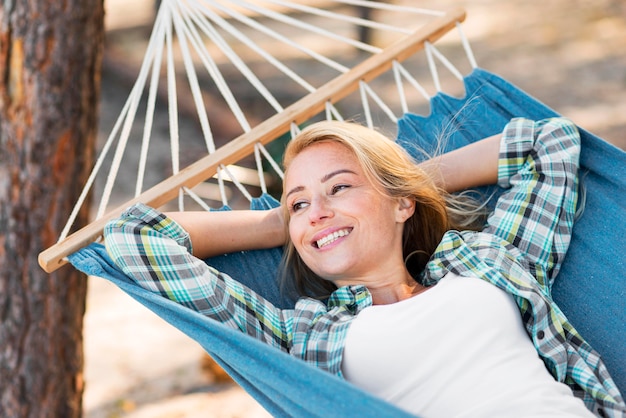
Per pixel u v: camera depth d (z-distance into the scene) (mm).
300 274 2154
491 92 2432
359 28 9219
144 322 4953
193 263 1873
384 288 2016
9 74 2725
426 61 8656
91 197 2936
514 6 9836
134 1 10516
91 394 4234
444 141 2439
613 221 2143
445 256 1998
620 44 8602
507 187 2223
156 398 4184
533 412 1701
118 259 1862
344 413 1503
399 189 2027
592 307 2086
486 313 1843
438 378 1780
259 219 2152
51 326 2871
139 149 7035
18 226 2773
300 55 8867
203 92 7797
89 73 2814
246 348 1637
